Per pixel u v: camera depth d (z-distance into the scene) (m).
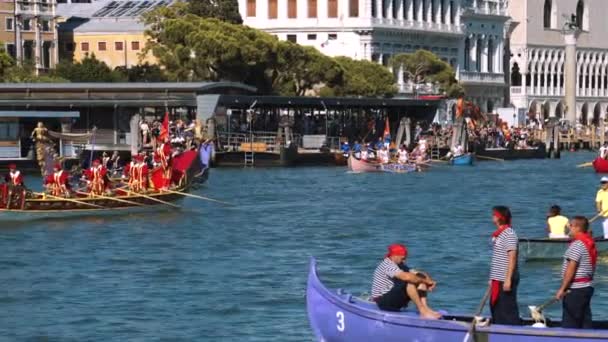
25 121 183.38
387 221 123.44
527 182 177.25
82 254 100.50
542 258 92.81
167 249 103.38
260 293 83.75
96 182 122.69
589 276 60.34
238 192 153.25
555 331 59.06
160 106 199.62
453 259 97.31
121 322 75.75
